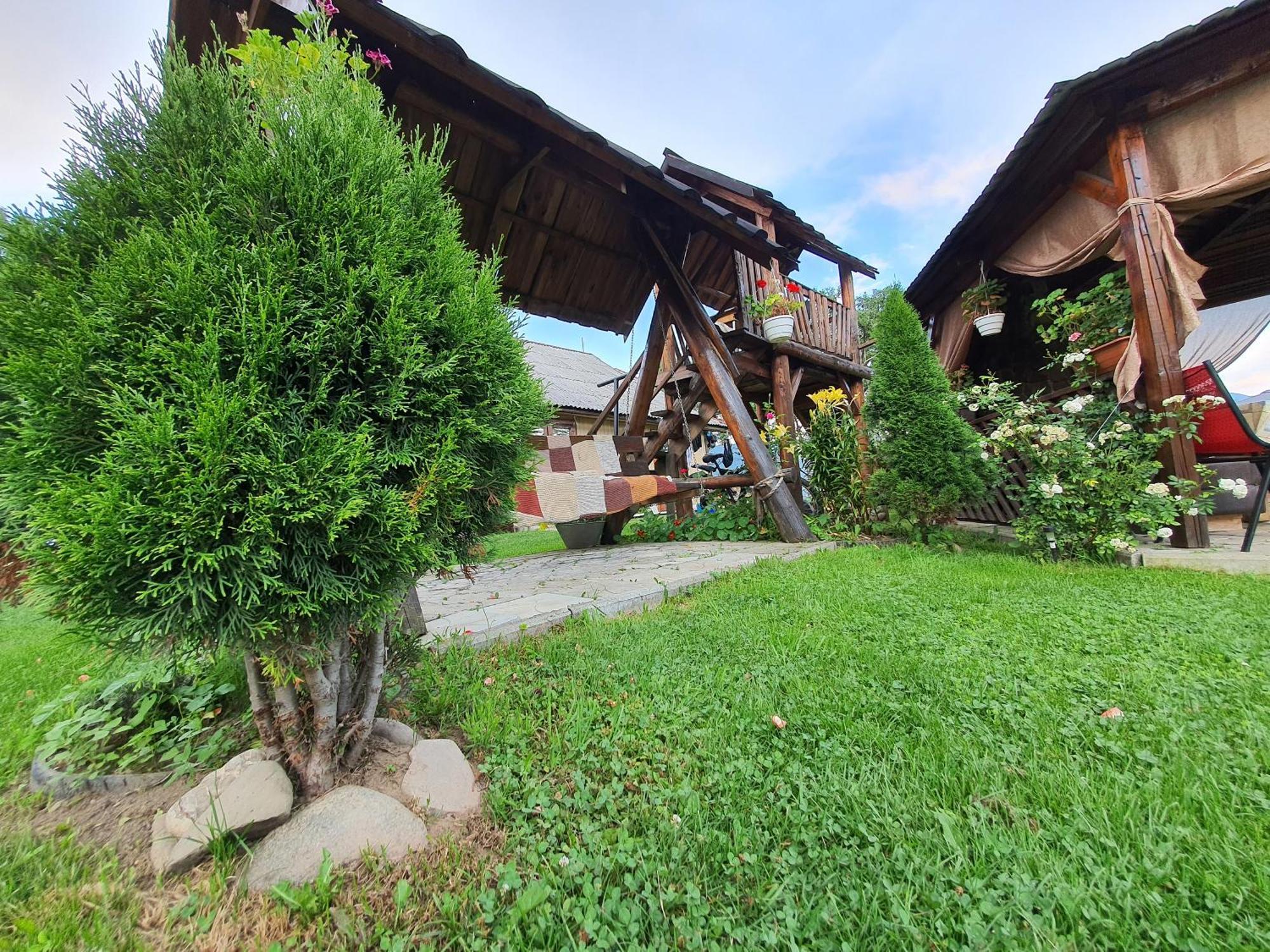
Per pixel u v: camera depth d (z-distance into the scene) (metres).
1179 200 3.58
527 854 1.00
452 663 1.87
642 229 4.76
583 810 1.12
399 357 1.16
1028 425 3.58
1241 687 1.48
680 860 0.97
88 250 1.03
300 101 1.23
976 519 6.09
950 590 2.69
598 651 2.03
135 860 1.01
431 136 3.37
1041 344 6.51
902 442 4.31
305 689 1.21
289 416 1.04
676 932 0.82
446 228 1.40
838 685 1.63
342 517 0.98
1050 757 1.20
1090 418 3.80
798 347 5.88
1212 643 1.81
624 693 1.64
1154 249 3.60
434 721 1.51
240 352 1.01
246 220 1.11
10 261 0.99
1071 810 1.03
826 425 5.12
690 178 6.02
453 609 2.77
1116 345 3.91
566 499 4.47
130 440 0.87
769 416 5.71
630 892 0.90
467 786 1.19
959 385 6.64
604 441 5.32
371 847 1.00
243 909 0.88
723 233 4.48
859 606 2.47
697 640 2.11
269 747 1.16
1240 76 3.31
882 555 3.85
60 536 0.83
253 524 0.92
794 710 1.49
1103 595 2.49
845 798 1.10
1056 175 4.54
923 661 1.79
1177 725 1.30
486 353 1.30
